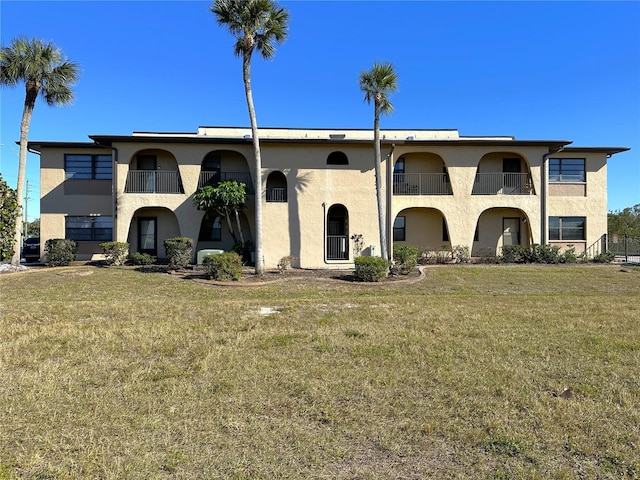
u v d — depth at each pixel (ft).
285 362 17.25
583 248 70.74
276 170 60.39
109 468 9.51
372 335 21.77
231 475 9.33
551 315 27.50
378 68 52.70
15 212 53.93
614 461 9.96
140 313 27.96
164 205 61.16
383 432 11.43
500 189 69.46
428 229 70.64
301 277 50.21
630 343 20.15
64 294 39.58
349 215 60.75
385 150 61.82
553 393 14.17
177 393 13.94
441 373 16.02
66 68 56.70
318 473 9.46
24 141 55.93
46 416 12.12
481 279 49.96
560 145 65.21
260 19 48.37
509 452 10.39
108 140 60.08
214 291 42.27
